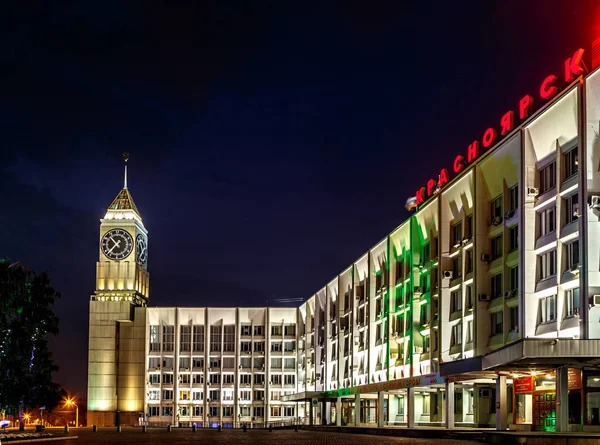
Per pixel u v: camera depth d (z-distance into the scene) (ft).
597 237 140.26
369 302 292.40
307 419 380.58
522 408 172.96
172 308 447.83
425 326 233.55
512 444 115.14
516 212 172.96
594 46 147.54
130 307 441.68
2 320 207.92
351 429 237.04
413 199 252.83
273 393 445.78
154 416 438.81
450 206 214.28
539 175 164.96
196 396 443.73
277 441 178.70
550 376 153.28
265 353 448.24
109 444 168.25
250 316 453.58
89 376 432.25
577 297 147.84
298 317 445.78
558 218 153.69
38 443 178.29
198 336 449.89
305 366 414.82
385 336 272.72
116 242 464.24
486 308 189.16
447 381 180.65
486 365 141.28
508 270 178.29
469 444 133.59
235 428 388.37
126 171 490.49
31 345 226.58
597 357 116.57
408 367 245.04
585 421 130.21
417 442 153.79
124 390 437.99
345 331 330.34
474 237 191.83
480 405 197.77
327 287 363.76
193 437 217.56
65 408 525.34
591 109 142.82
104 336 435.94
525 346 118.11
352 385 308.19
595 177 141.79
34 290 227.81
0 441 163.94
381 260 284.82
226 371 447.01
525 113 172.86
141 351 441.68
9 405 219.00
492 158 183.62
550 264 159.53
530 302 161.89
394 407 278.46
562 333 150.71
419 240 246.06
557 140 156.15
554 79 160.66
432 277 230.48
